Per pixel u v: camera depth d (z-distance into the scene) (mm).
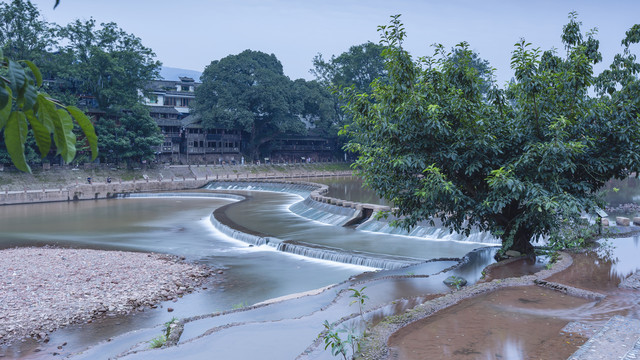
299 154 103750
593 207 13688
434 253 24703
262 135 94438
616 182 63969
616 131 13508
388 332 8648
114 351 11648
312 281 20641
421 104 13359
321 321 11156
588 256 15484
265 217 39875
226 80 85875
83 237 31484
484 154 13914
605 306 10023
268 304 13477
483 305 10289
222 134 89250
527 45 13359
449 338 8375
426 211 14203
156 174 72750
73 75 62844
